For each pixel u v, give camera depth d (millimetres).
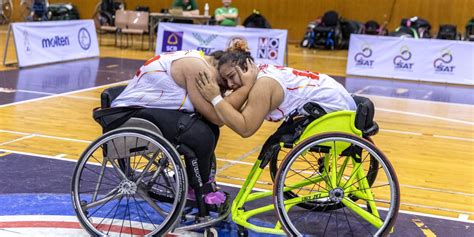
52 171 4254
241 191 3184
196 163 2996
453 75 10383
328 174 3221
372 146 2902
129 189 3043
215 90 2916
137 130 2898
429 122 6945
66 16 16938
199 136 2973
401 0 15547
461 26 15148
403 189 4297
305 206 3641
